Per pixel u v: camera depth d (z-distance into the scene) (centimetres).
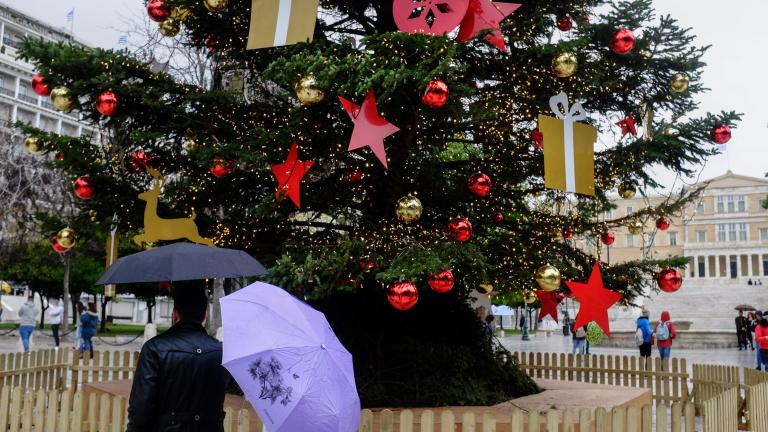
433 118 671
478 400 786
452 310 886
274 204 700
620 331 3538
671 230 10488
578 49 679
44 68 695
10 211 2611
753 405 803
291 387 353
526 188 920
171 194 779
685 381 1101
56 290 3788
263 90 846
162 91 727
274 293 393
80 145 782
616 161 749
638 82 758
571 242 938
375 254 677
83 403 677
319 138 699
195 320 370
